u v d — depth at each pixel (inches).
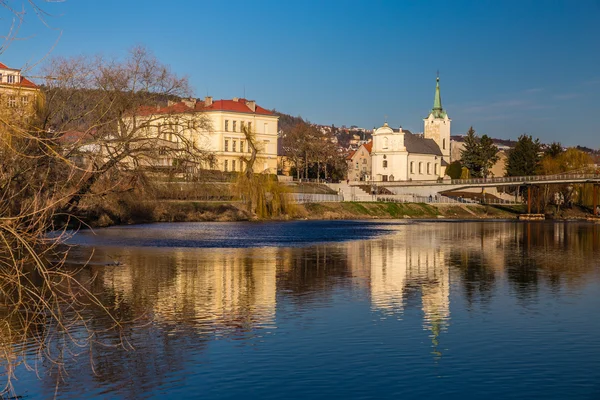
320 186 6609.3
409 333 1138.0
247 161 4566.9
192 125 2583.7
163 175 2805.1
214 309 1318.9
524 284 1680.6
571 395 845.8
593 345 1070.4
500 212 6742.1
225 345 1055.0
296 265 2018.9
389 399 830.5
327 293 1519.4
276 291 1535.4
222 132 6579.7
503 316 1279.5
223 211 4352.9
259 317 1250.6
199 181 2957.7
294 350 1028.5
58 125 1908.2
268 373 921.5
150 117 2507.4
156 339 1085.8
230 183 4475.9
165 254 2241.6
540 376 916.6
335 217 5359.3
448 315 1285.7
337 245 2743.6
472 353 1019.9
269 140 7022.6
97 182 1812.3
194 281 1664.6
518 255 2429.9
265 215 4596.5
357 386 873.5
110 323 1184.8
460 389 864.3
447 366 955.3
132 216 3641.7
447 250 2610.7
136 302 1376.7
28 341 1061.1
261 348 1039.0
